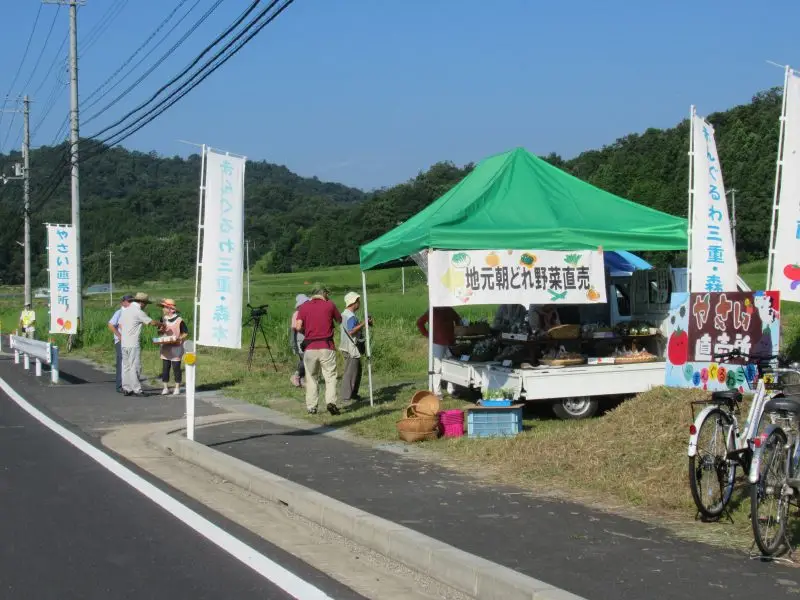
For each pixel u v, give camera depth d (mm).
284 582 5539
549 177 13172
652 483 7484
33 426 12586
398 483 8180
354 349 14211
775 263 9688
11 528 6824
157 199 117000
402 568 5891
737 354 7109
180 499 7922
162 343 16438
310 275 92688
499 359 12680
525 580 5023
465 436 10555
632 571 5352
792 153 9648
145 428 12414
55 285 27469
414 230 12656
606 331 12406
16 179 42938
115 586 5426
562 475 8180
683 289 12578
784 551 5719
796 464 5871
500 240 11875
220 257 11297
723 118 71438
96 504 7684
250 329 32500
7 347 35969
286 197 130000
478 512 6969
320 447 10359
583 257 11852
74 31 29531
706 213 10773
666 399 9391
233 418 13102
